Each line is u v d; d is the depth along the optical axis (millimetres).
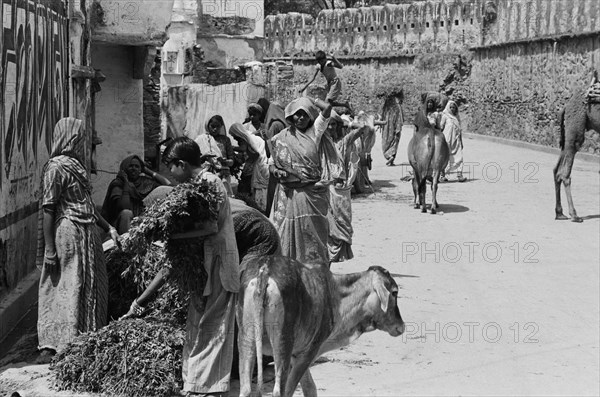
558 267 16859
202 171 9367
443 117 29094
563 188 27594
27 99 13242
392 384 10188
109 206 13719
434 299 14281
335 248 14562
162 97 32031
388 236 19547
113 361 9203
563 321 13234
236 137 17375
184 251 8977
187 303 9266
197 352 9047
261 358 8383
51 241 10094
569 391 10094
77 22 17844
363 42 59000
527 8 43219
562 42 38406
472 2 52969
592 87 21562
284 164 11336
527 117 42562
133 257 10719
